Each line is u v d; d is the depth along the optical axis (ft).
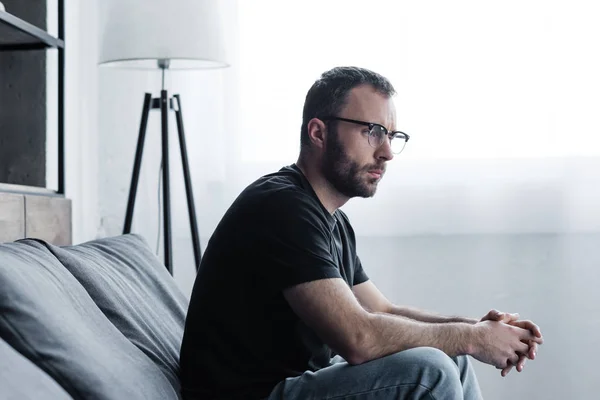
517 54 9.75
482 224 9.82
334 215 6.34
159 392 4.99
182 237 10.40
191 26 8.64
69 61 10.08
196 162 10.30
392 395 5.05
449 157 9.87
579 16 9.64
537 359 9.71
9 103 9.40
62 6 8.53
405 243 10.02
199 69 9.52
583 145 9.64
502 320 5.75
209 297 5.60
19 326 4.32
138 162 9.26
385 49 9.96
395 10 9.94
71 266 5.53
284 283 5.28
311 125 5.97
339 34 10.05
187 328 5.69
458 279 9.91
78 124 10.32
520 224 9.75
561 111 9.66
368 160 5.91
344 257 6.35
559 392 9.66
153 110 10.50
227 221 5.67
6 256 4.73
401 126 9.93
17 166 9.37
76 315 4.88
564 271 9.68
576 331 9.65
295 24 10.14
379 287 10.06
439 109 9.87
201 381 5.53
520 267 9.78
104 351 4.80
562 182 9.67
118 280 5.99
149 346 5.54
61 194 8.46
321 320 5.21
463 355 5.84
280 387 5.31
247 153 10.23
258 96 10.19
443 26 9.86
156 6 8.61
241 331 5.50
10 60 9.43
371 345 5.20
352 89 5.91
